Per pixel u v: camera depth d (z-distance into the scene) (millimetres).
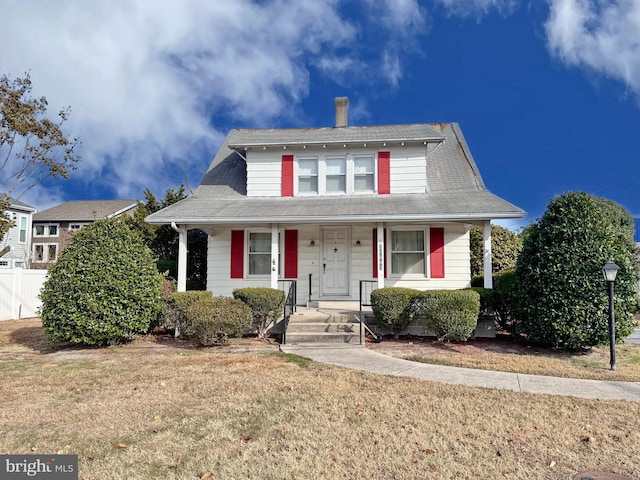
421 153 12078
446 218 9719
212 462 3301
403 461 3303
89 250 8180
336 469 3172
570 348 7938
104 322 7957
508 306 9023
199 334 8219
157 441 3711
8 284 13289
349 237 12180
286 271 12234
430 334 9656
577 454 3439
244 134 15266
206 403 4738
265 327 9430
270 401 4777
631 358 7504
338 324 9148
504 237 17344
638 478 3047
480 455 3416
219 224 10664
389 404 4652
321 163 12367
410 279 11812
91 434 3879
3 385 5555
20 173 13758
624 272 7621
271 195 12391
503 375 6035
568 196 8219
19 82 13117
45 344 8859
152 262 8984
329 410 4461
